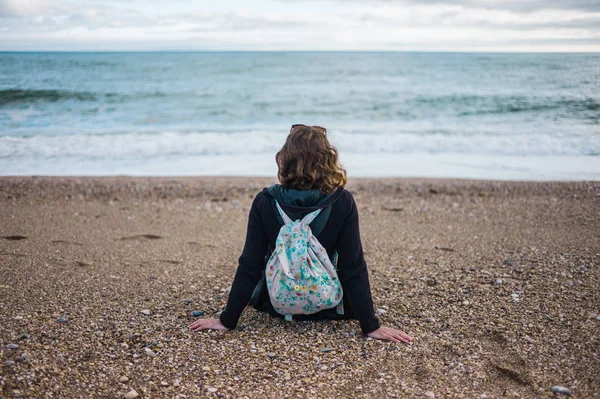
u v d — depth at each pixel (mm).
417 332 2979
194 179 8570
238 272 2857
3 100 18469
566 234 5168
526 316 3148
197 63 43500
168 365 2561
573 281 3738
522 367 2547
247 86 25359
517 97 19609
